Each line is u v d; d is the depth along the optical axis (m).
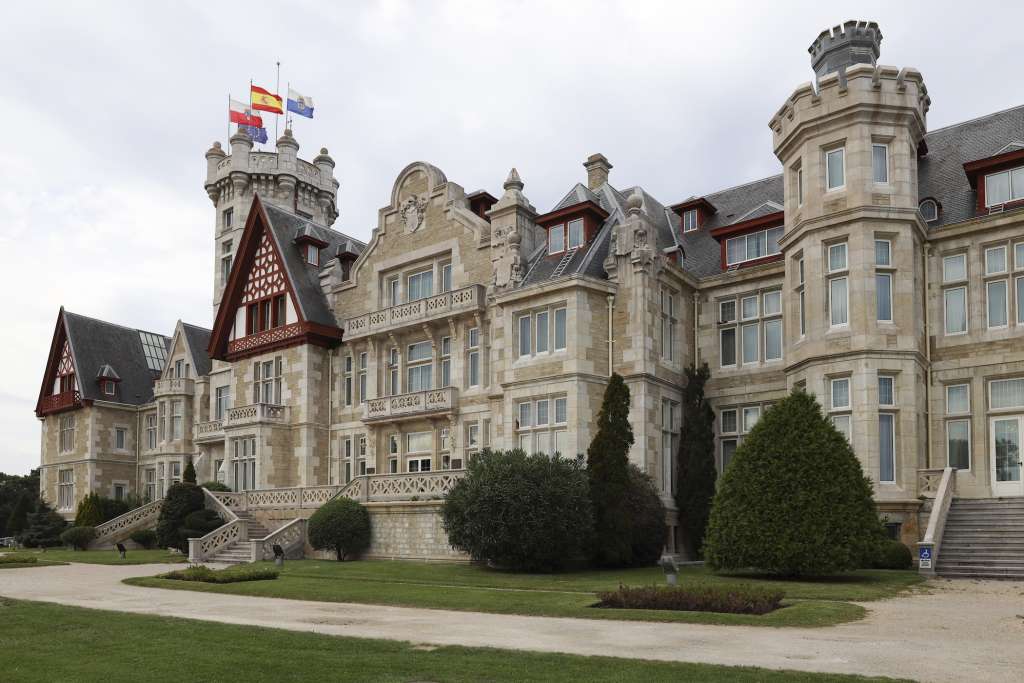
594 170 35.41
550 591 18.86
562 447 27.38
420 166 36.78
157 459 52.75
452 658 10.72
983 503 22.81
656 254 28.59
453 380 33.69
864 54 28.02
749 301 29.77
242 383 41.34
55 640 12.93
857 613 14.25
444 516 25.14
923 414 24.81
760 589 16.12
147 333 63.22
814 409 20.41
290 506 33.44
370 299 37.97
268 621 14.78
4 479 76.31
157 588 21.34
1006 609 14.88
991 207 25.50
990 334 24.66
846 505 19.34
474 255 34.09
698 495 27.95
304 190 57.12
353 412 37.88
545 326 28.81
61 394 57.59
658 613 14.55
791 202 26.72
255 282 41.72
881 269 24.52
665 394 28.47
